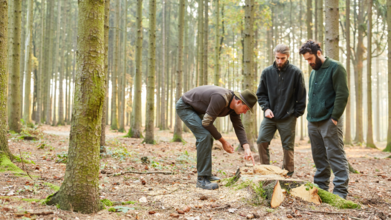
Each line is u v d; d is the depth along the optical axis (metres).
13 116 9.02
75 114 2.42
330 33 5.81
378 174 5.59
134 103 13.08
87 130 2.40
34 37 26.42
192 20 27.72
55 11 26.78
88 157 2.42
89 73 2.38
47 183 3.38
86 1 2.35
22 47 20.97
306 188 2.91
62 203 2.40
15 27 8.93
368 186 4.34
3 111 4.44
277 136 19.69
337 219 2.50
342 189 3.21
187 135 18.19
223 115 3.44
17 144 7.42
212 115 3.20
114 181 3.91
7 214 2.19
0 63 4.29
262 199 2.79
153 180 4.01
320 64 3.39
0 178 3.48
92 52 2.36
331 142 3.26
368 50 13.88
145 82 33.59
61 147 7.53
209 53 19.42
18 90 9.10
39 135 9.43
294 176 5.20
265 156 4.07
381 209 3.11
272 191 2.81
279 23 26.39
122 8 26.02
